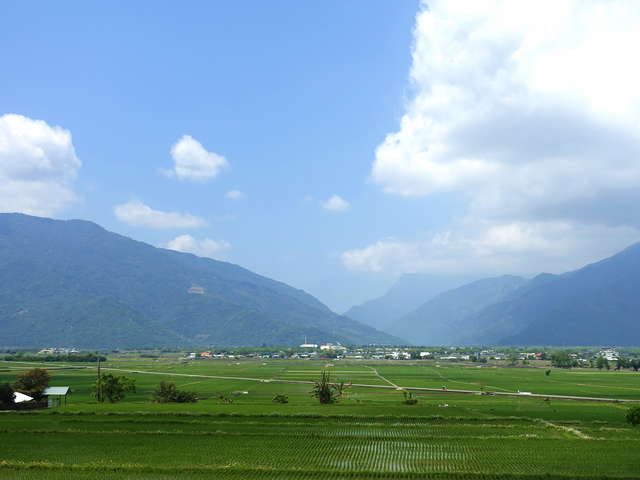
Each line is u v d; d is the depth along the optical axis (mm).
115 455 60406
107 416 83750
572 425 81375
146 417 82938
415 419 83688
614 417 91625
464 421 82938
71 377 199125
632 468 56312
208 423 78625
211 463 57469
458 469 56156
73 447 63969
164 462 57719
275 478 53188
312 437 69938
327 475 54344
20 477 52938
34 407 98875
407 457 60625
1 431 72188
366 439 69000
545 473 54625
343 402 111750
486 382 183875
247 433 71875
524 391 151375
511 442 67750
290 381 185875
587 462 58469
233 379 194375
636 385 172250
